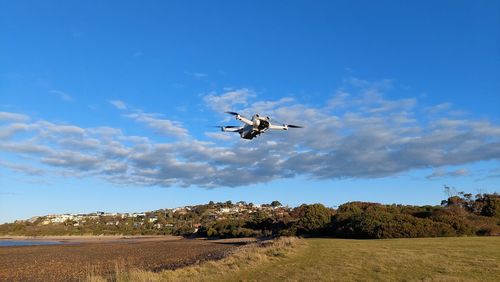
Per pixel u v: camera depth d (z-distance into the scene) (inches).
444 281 783.1
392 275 886.4
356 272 949.8
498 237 1956.2
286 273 981.8
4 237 6530.5
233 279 935.7
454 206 2928.2
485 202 3002.0
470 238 1894.7
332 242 1920.5
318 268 1035.3
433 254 1214.9
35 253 2674.7
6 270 1705.2
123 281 986.7
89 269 1675.7
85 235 6604.3
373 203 3403.1
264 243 2068.2
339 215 2878.9
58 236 6619.1
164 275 1039.0
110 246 3385.8
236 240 3641.7
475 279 799.7
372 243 1765.5
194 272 1068.5
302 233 2913.4
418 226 2182.6
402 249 1407.5
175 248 2856.8
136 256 2261.3
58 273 1579.7
